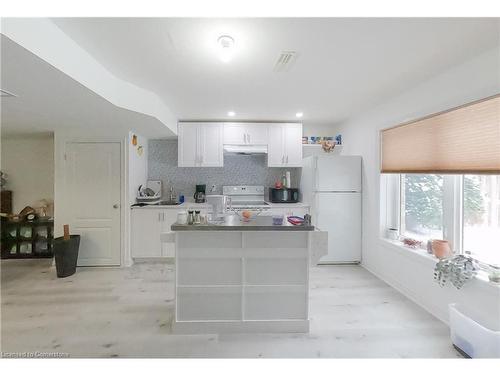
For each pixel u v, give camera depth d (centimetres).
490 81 188
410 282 272
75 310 248
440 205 257
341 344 201
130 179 374
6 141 415
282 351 193
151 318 235
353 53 195
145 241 381
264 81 250
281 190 421
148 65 214
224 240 219
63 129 353
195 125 411
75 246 339
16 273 341
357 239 370
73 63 177
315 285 305
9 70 164
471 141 203
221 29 163
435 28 162
